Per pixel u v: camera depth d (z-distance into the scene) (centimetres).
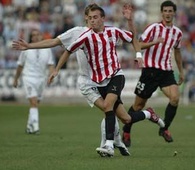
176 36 4294
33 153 3634
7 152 3694
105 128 3275
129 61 10031
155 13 11338
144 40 4303
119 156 3428
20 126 5900
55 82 9494
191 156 3441
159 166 3000
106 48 3306
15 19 10594
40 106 8681
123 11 3378
